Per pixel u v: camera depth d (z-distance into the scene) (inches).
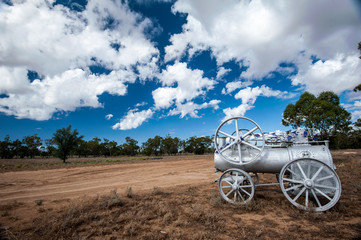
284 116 669.9
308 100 624.4
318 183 220.1
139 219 198.5
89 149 3147.1
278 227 178.1
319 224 182.1
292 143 262.2
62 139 1390.3
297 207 216.5
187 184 388.5
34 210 234.8
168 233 168.6
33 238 164.7
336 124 569.9
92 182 442.0
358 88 526.0
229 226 182.1
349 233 161.6
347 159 639.1
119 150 3225.9
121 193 315.0
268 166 254.4
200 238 157.1
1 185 415.8
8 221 200.2
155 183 412.5
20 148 2733.8
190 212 212.1
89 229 179.9
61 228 176.4
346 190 287.7
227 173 271.4
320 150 236.5
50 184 424.2
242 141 258.2
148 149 2719.0
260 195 285.3
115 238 163.5
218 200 251.0
